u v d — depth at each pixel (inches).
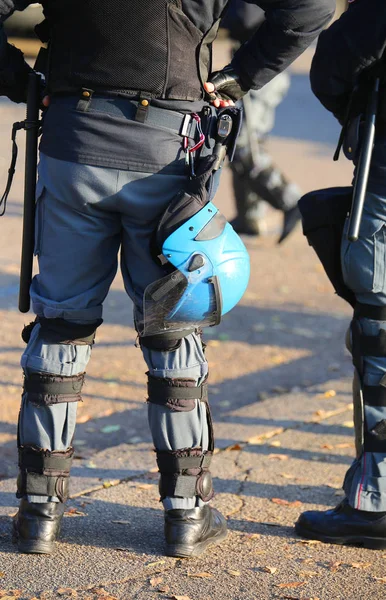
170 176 171.6
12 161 187.6
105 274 181.6
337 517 198.5
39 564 184.2
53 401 181.3
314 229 198.4
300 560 190.2
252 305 459.5
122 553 190.2
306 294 482.6
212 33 173.9
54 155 173.3
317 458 249.8
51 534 187.5
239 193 577.6
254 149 517.3
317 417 282.4
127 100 168.7
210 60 178.1
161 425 184.2
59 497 186.7
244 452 253.1
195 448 185.2
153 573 182.2
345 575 183.8
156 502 218.4
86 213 173.6
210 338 408.8
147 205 172.1
